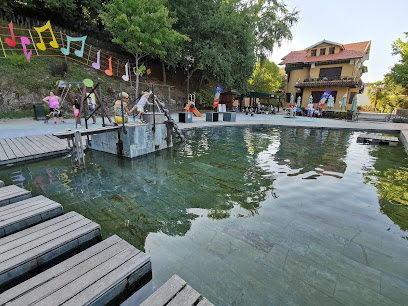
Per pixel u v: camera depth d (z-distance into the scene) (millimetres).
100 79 19375
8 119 12938
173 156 7281
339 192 4582
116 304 2016
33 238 2523
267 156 7469
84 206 3811
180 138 9555
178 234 3064
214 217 3529
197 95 28625
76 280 1962
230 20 23453
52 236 2566
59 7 18797
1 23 17062
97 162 6422
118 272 2055
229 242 2904
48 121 12523
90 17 22750
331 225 3348
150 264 2285
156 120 7832
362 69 32344
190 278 2299
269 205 3969
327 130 14031
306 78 29188
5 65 14938
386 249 2811
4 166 5809
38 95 15031
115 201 4023
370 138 10102
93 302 1816
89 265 2141
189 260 2564
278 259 2598
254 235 3061
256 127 15219
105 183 4867
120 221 3369
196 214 3613
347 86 24750
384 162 6895
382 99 36812
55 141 7902
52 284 1915
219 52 24047
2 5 17734
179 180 5129
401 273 2414
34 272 2275
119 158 6922
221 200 4141
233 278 2309
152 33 18422
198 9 23500
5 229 2766
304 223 3389
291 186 4879
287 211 3758
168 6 22188
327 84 25844
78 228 2742
